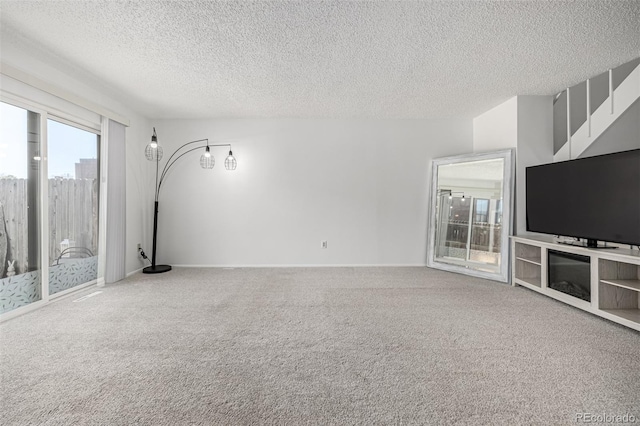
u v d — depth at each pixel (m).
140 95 4.00
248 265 5.12
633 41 2.65
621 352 2.18
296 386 1.78
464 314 2.93
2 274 2.75
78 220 3.64
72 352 2.18
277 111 4.71
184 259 5.11
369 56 2.94
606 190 2.82
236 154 5.10
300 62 3.07
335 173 5.13
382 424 1.48
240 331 2.54
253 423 1.48
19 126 2.86
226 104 4.38
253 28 2.47
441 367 1.99
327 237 5.15
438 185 4.97
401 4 2.16
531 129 4.03
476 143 4.96
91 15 2.29
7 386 1.77
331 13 2.27
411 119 5.07
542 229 3.55
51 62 3.05
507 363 2.04
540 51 2.84
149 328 2.60
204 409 1.58
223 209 5.12
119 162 4.18
